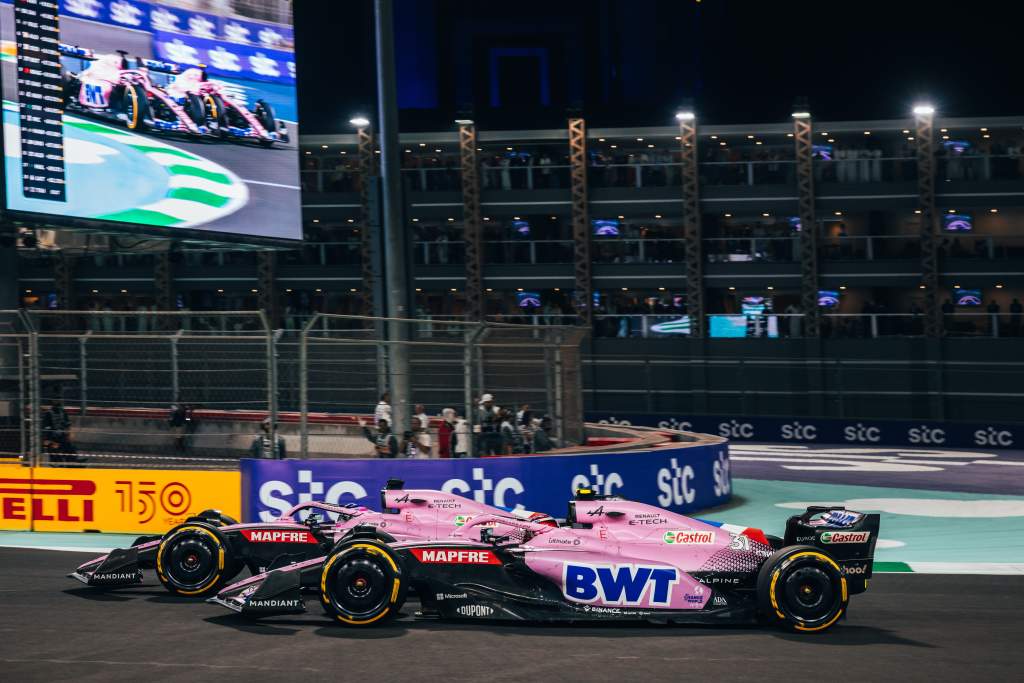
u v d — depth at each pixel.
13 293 20.98
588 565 9.68
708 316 40.62
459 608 9.67
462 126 41.44
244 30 23.92
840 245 40.69
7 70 19.08
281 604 9.45
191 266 41.28
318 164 43.31
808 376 38.72
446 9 51.66
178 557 10.80
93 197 20.44
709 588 9.64
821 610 9.48
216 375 17.97
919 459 29.33
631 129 41.47
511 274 41.62
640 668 8.17
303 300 41.66
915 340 38.06
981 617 10.39
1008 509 19.58
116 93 20.97
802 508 19.67
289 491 14.92
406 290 18.56
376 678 7.82
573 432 18.89
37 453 15.91
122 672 7.98
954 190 39.81
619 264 40.97
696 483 18.94
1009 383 36.59
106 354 18.77
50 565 12.83
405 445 15.70
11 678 7.84
